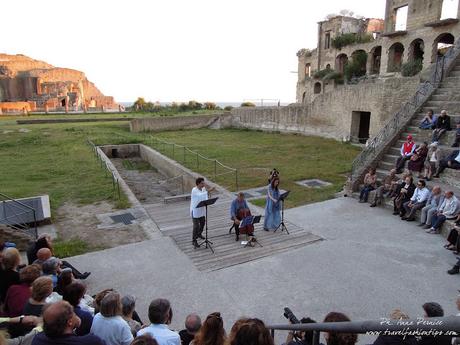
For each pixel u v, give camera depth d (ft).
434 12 90.02
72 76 324.80
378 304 24.11
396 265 29.30
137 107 214.07
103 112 198.08
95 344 11.94
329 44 135.23
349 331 7.29
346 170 62.85
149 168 88.12
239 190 52.75
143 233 37.01
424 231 35.96
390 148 51.96
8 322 14.76
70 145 94.84
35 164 74.38
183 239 34.96
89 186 55.98
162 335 14.82
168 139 108.27
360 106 85.92
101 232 37.63
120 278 28.09
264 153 80.74
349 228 37.11
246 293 25.76
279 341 20.83
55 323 11.57
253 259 30.81
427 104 55.83
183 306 24.36
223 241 34.27
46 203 42.39
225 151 84.33
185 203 47.34
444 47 100.68
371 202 44.70
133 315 20.81
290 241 34.14
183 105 198.59
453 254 31.01
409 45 97.96
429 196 37.37
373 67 117.60
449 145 46.60
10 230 33.37
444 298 24.58
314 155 77.10
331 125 97.19
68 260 31.04
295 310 23.70
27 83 265.95
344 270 28.66
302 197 48.24
